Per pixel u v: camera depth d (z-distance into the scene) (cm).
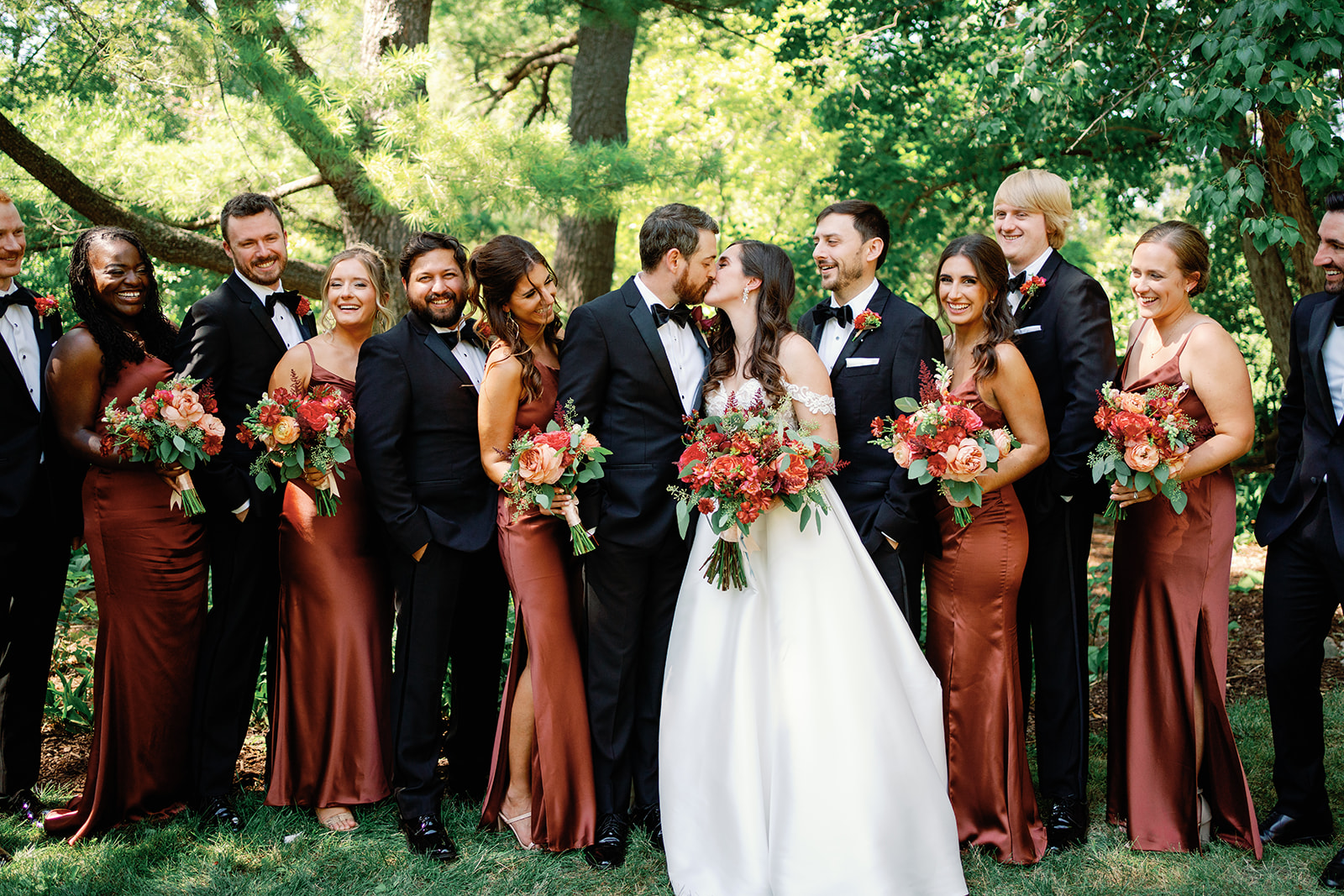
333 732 337
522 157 596
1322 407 313
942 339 341
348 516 339
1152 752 320
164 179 688
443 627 331
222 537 342
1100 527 862
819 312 339
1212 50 494
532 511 329
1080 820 325
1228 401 310
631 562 323
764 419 293
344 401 323
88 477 328
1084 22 599
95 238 327
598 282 932
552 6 741
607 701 328
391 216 700
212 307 336
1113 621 337
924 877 288
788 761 293
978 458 282
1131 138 746
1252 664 483
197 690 341
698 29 869
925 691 312
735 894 292
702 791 308
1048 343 332
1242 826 313
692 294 322
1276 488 331
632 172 627
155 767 333
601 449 304
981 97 679
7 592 329
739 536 302
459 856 319
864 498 323
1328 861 306
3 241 322
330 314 348
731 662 312
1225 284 900
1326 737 390
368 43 704
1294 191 611
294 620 340
